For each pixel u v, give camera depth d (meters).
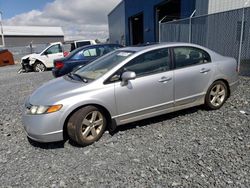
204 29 10.58
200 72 4.85
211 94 5.11
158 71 4.44
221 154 3.44
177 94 4.64
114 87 4.05
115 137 4.20
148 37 21.45
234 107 5.33
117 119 4.16
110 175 3.12
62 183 3.02
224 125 4.43
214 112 5.12
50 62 16.73
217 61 5.14
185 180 2.92
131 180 2.99
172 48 4.64
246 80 7.74
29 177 3.20
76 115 3.81
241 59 8.88
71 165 3.43
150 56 4.42
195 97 4.88
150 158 3.46
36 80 11.98
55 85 4.38
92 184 2.97
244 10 8.37
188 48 4.84
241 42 8.49
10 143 4.31
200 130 4.29
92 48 9.70
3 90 9.65
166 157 3.46
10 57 25.53
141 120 4.83
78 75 4.63
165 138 4.06
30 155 3.81
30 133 3.86
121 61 4.25
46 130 3.71
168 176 3.02
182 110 5.30
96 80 4.04
